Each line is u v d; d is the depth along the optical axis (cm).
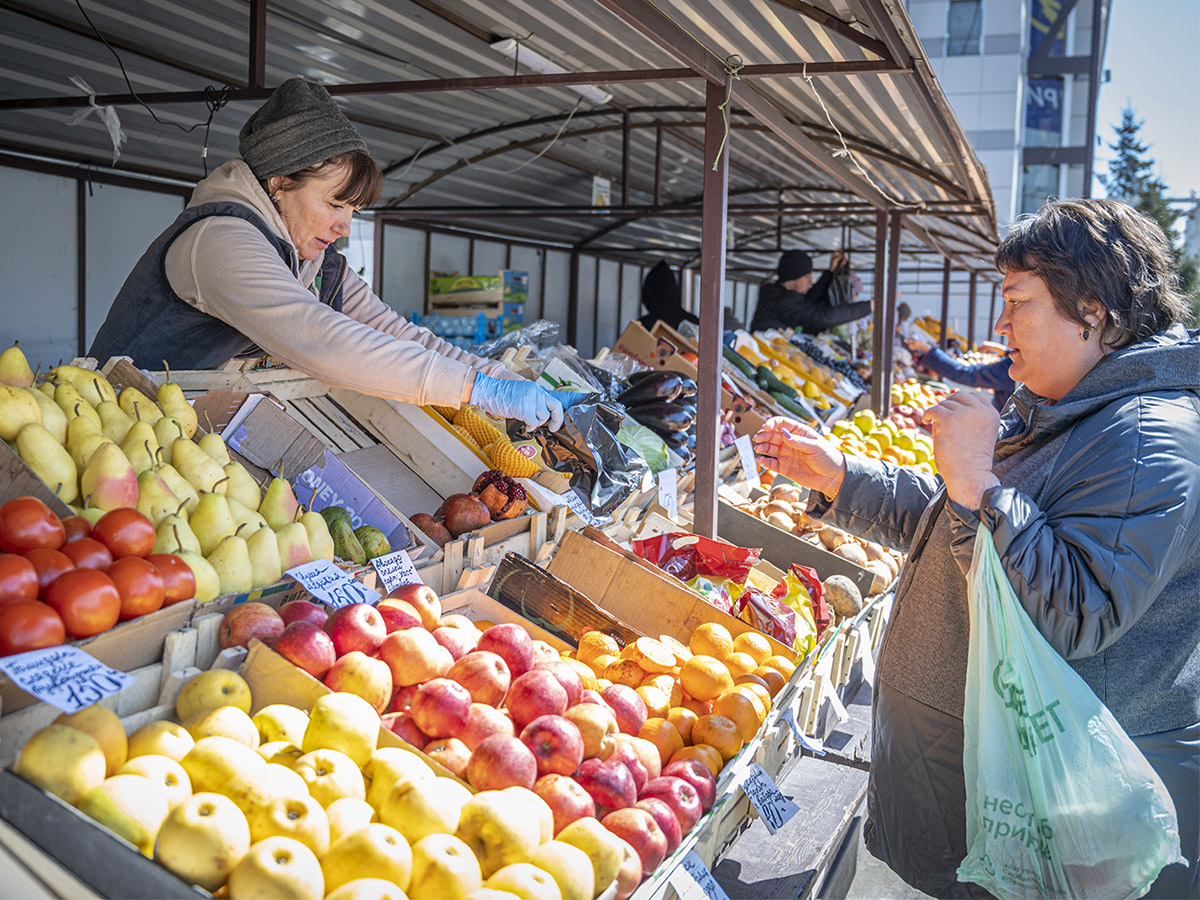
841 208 891
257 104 657
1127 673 175
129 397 217
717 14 404
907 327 1393
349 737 157
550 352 460
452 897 133
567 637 253
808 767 312
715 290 337
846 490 246
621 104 751
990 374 791
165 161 738
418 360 243
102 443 188
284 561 200
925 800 202
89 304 716
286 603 194
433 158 876
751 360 705
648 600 279
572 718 188
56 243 687
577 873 149
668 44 283
